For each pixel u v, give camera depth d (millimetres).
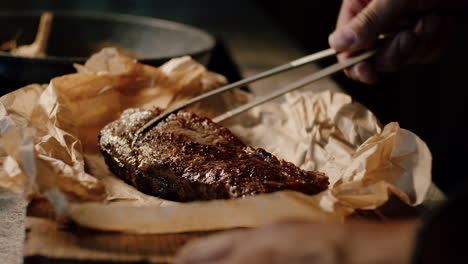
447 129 1321
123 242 419
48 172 426
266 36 1063
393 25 616
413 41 598
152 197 488
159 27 756
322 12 1627
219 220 418
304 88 761
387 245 279
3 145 450
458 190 282
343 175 469
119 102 571
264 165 476
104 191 445
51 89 525
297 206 405
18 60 562
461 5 661
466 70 1264
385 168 466
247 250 304
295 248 292
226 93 612
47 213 434
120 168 501
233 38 1029
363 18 592
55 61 563
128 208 415
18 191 449
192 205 413
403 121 1355
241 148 507
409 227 285
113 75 562
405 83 1342
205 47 658
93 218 415
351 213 454
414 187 455
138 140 508
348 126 559
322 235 294
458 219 270
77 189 441
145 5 1418
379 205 449
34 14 735
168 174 480
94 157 534
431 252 270
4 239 433
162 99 586
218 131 521
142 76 580
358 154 474
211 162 482
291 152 546
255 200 408
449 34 664
